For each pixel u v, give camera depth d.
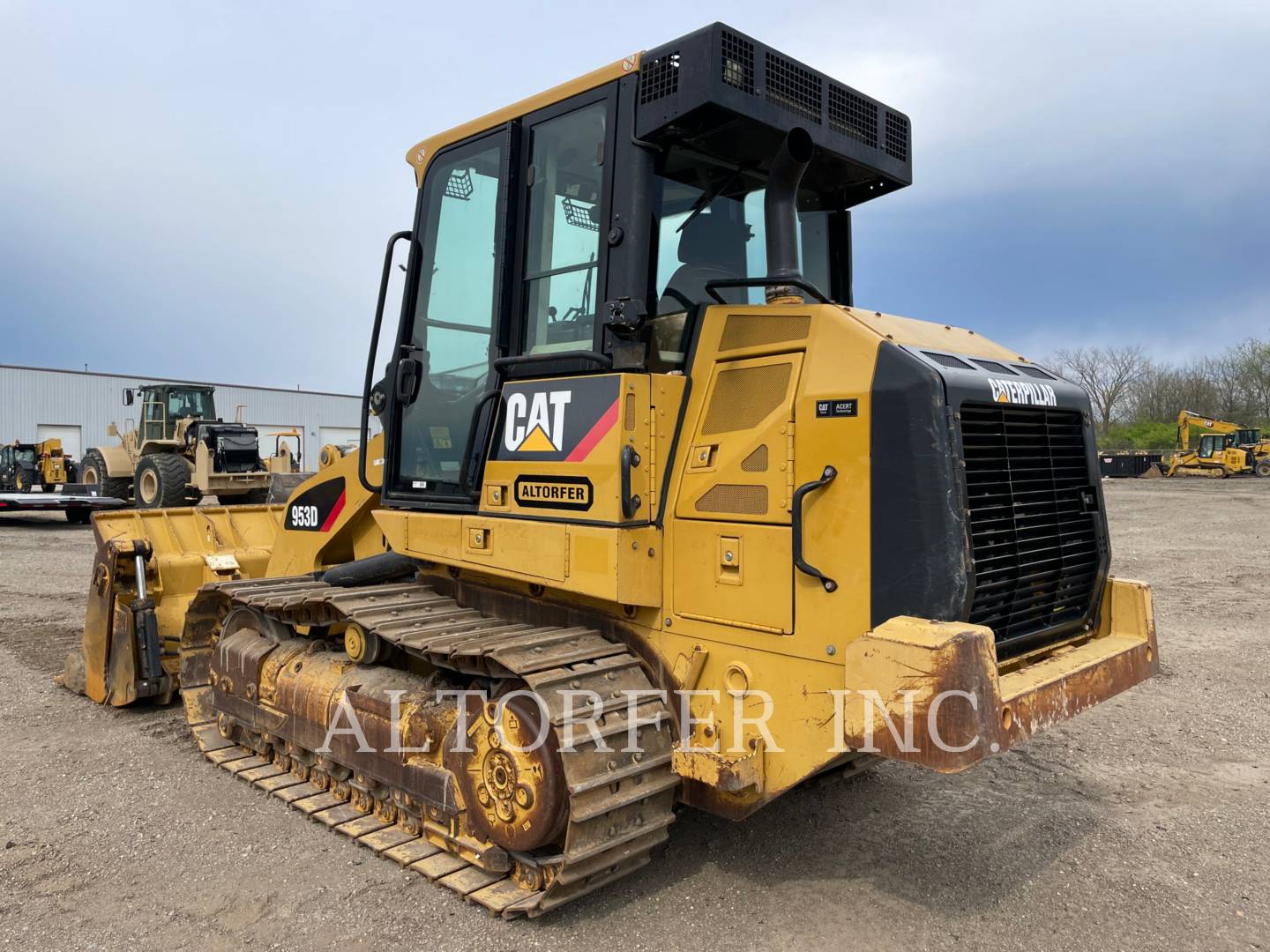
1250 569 10.98
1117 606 3.43
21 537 15.34
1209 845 3.66
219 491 16.94
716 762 2.87
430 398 3.94
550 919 3.05
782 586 2.86
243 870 3.40
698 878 3.35
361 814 3.81
